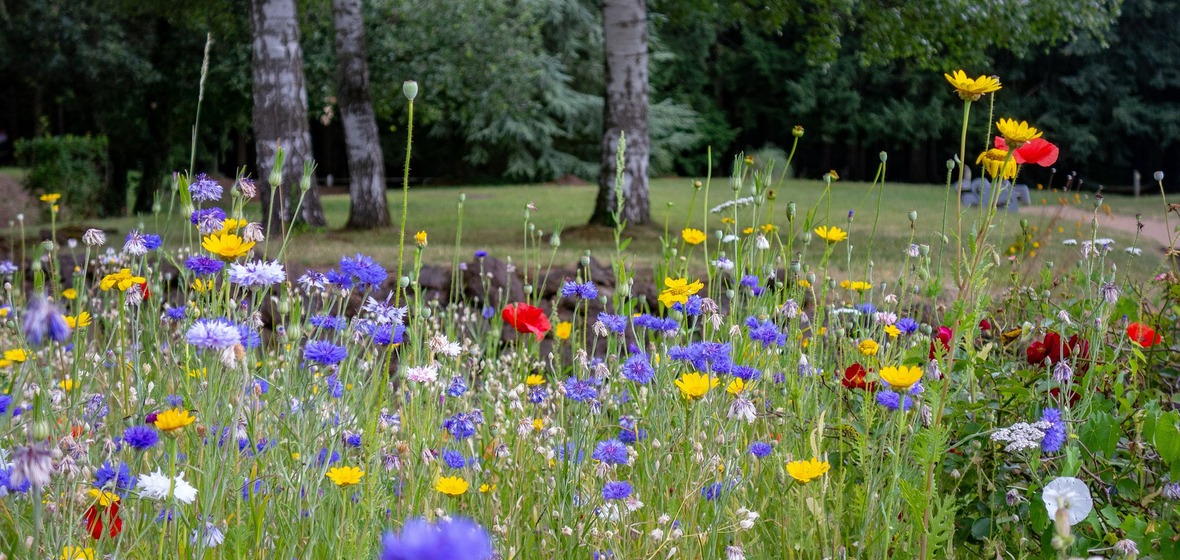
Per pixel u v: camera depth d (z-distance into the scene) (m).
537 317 3.03
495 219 14.41
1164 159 35.97
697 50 35.19
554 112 31.67
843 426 2.40
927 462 1.85
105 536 1.78
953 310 2.01
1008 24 13.09
